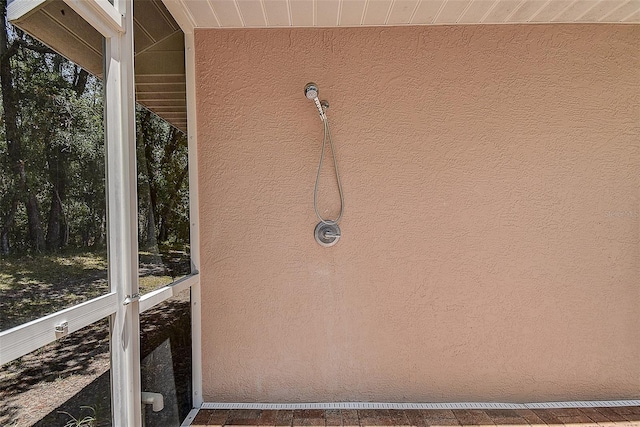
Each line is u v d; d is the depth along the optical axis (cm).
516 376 235
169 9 200
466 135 230
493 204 231
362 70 229
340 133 231
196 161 230
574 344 234
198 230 232
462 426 210
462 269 233
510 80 228
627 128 229
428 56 228
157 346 182
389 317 234
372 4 202
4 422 95
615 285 233
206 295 235
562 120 229
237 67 229
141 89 170
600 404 231
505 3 203
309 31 228
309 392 235
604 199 231
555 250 232
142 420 165
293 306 235
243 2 198
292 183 232
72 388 119
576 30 226
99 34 136
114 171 142
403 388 235
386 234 233
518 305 234
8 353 96
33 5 107
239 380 236
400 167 231
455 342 234
